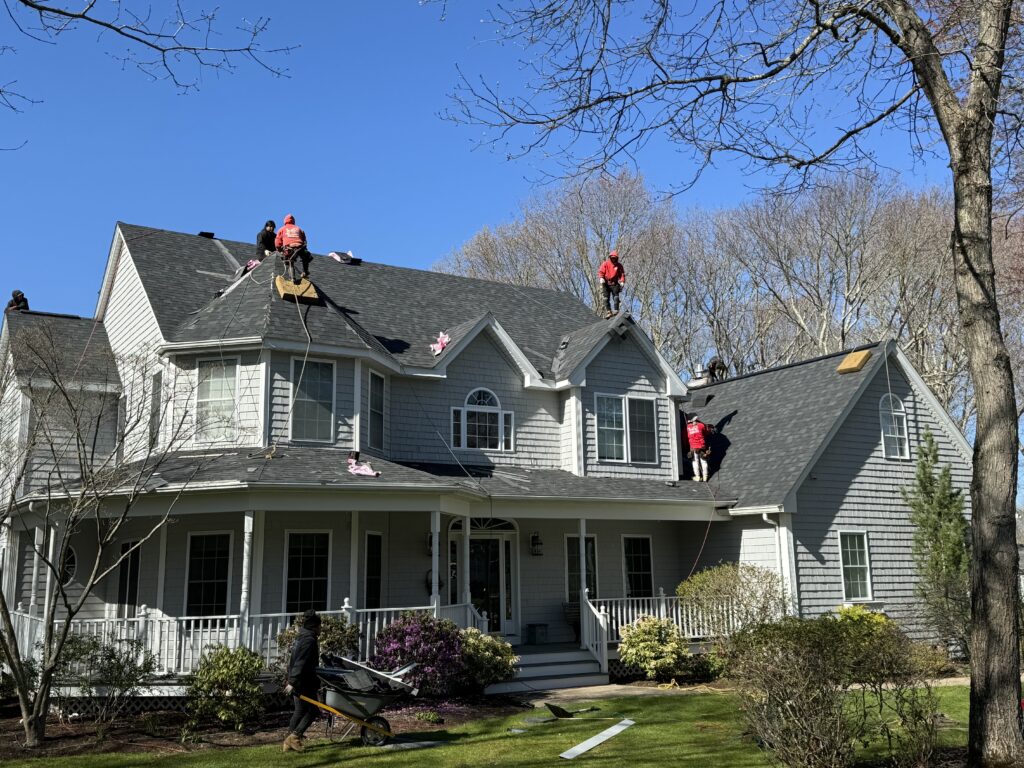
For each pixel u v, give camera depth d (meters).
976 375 9.90
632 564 22.61
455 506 17.75
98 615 19.30
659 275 42.59
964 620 19.53
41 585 19.55
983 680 9.21
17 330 21.88
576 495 19.59
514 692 16.61
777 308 41.53
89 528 19.30
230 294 19.58
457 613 17.41
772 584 18.89
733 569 19.53
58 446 19.36
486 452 21.33
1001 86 10.67
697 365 44.25
